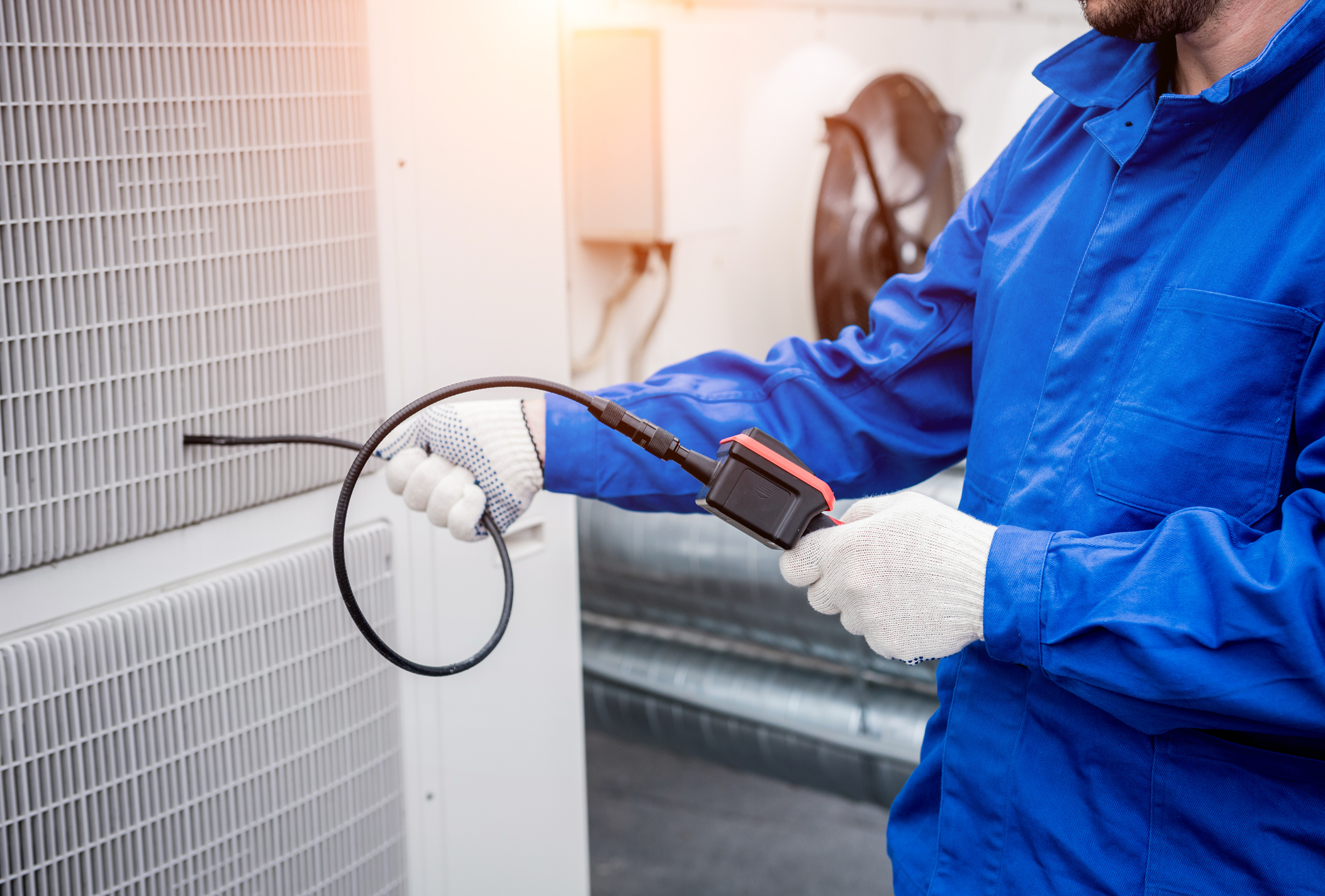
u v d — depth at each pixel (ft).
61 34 2.92
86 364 3.10
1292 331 2.50
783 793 8.63
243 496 3.54
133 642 3.31
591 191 8.20
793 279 9.95
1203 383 2.59
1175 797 2.66
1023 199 3.19
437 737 4.35
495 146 4.21
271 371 3.57
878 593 2.71
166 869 3.51
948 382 3.49
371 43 3.75
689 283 9.00
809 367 3.49
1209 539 2.38
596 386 8.65
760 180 9.46
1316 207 2.50
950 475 6.48
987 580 2.59
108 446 3.19
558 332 4.58
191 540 3.48
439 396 2.82
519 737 4.69
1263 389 2.55
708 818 8.25
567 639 4.83
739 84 8.38
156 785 3.44
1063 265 2.96
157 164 3.20
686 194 8.08
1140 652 2.36
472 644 4.41
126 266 3.16
